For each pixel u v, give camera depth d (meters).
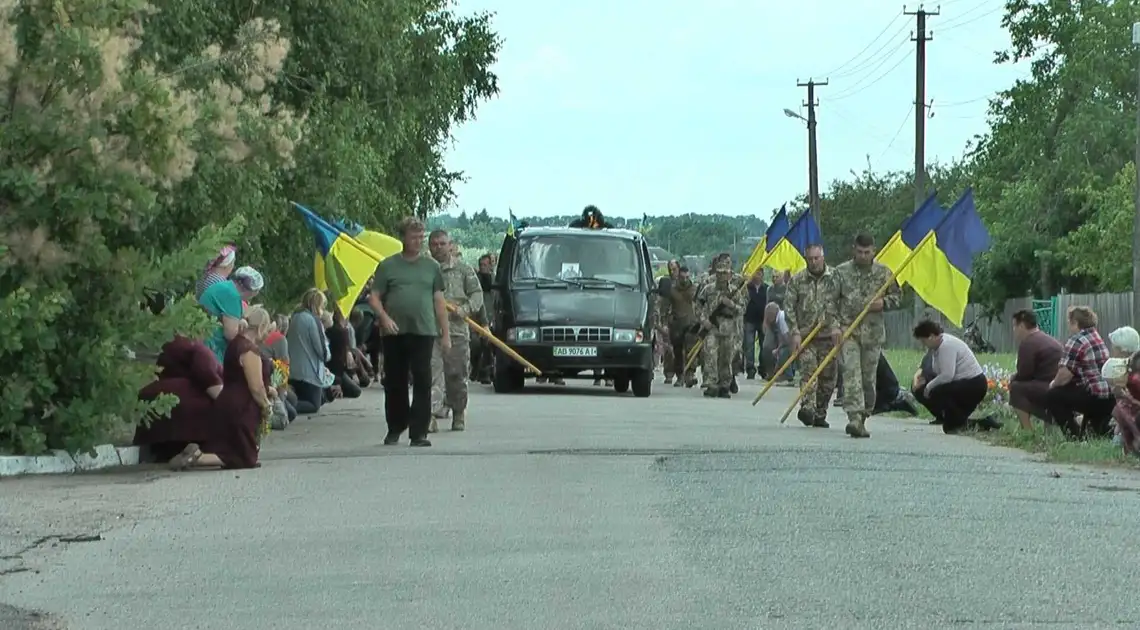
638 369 37.31
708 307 36.84
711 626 9.41
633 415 28.34
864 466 18.30
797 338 25.97
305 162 31.95
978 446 22.41
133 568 11.63
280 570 11.48
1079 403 22.86
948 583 10.81
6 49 19.05
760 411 30.47
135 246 21.33
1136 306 55.03
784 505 14.75
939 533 13.09
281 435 24.02
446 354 22.92
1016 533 13.12
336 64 33.50
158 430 18.81
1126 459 19.58
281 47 25.27
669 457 19.23
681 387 43.12
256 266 32.47
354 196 33.59
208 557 12.09
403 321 21.69
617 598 10.29
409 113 38.31
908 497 15.43
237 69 25.17
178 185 23.23
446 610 9.96
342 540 12.85
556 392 38.81
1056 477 17.61
